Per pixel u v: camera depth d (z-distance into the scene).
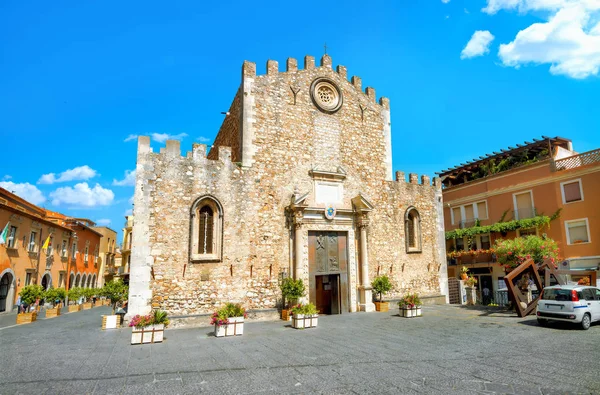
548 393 7.64
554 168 29.62
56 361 10.88
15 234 33.50
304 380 8.72
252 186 20.86
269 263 20.53
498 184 33.69
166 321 14.34
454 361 10.30
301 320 16.75
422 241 26.69
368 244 24.06
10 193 37.41
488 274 33.69
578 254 27.52
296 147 22.56
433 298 26.05
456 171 39.28
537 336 13.98
